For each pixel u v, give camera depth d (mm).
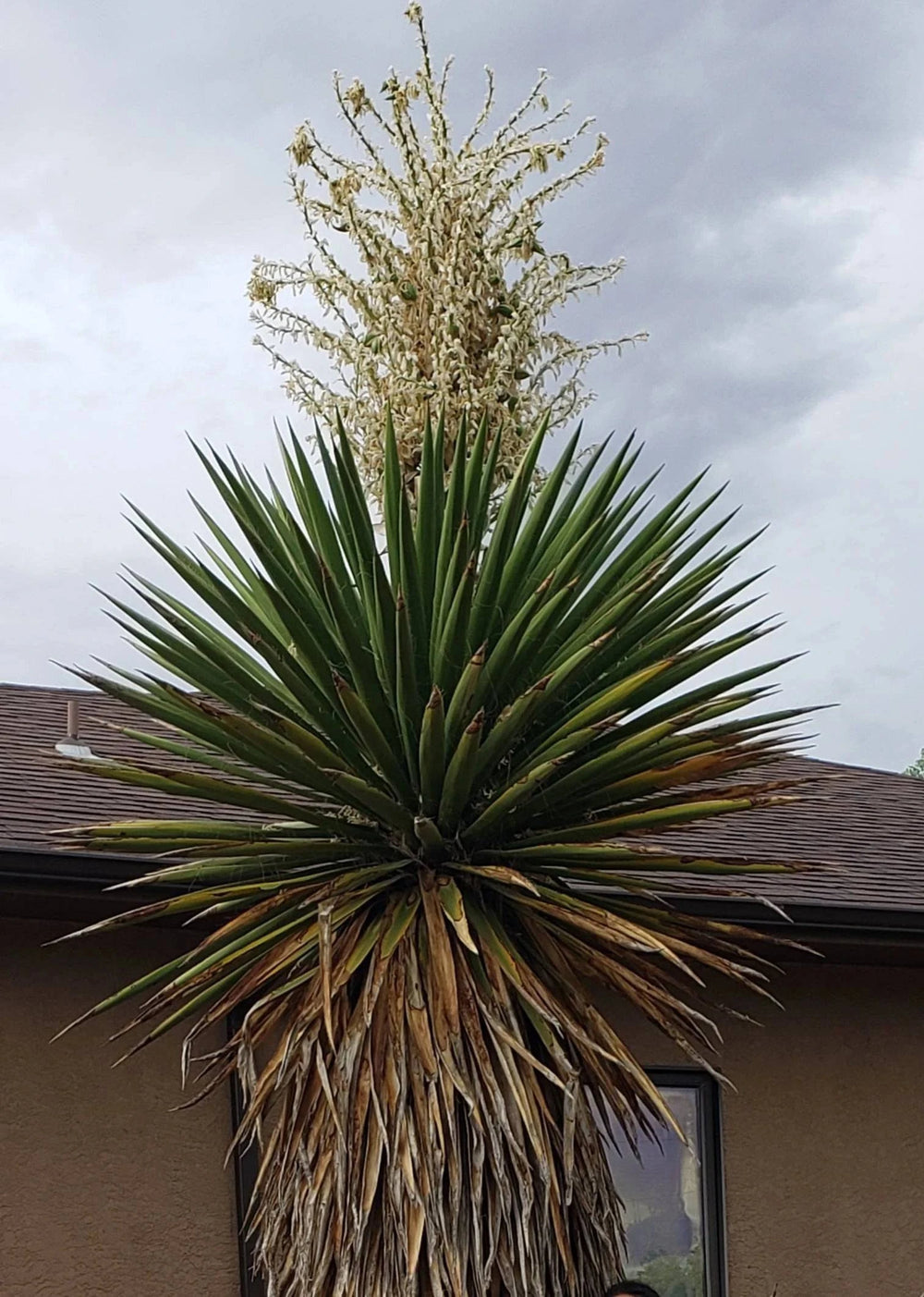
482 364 5836
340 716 5500
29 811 7359
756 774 11672
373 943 5270
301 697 5410
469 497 5660
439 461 5672
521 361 5785
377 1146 4984
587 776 5449
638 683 5246
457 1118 5020
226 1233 7207
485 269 5773
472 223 5836
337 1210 4965
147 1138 7176
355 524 5461
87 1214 6984
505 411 5789
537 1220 4988
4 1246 6824
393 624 5293
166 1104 7250
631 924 5152
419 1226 4863
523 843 5582
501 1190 4914
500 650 5340
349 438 5887
